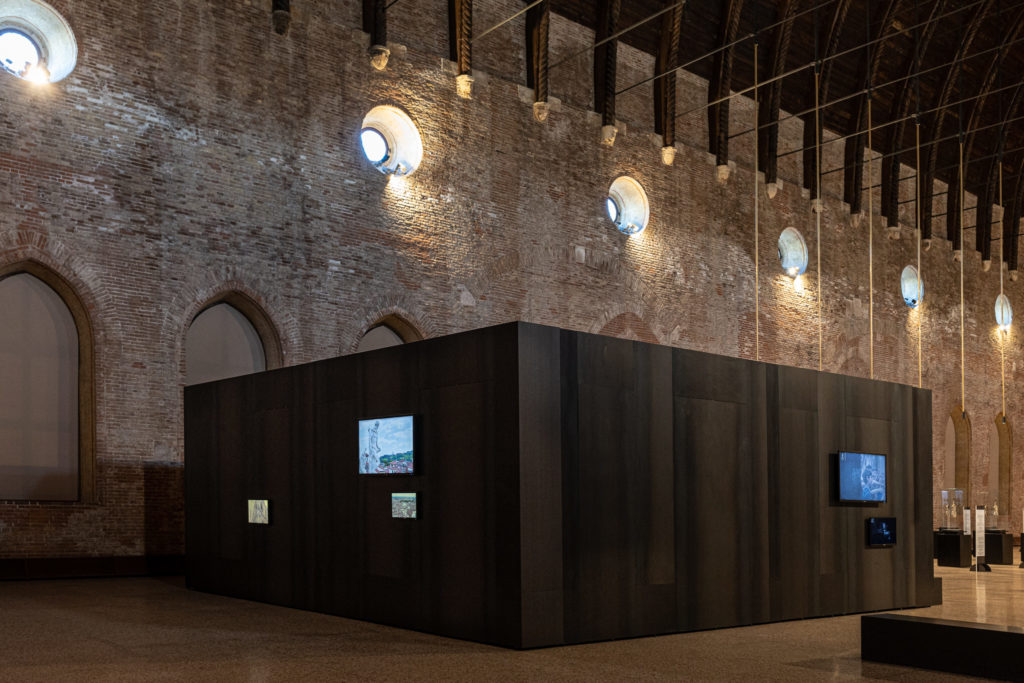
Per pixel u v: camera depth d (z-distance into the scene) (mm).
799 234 32469
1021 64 36281
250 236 19953
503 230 24406
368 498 12406
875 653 9695
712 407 12758
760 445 13422
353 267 21469
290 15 20828
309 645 10164
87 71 18125
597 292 26344
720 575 12562
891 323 35688
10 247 17031
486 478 10734
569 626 10617
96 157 18109
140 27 18844
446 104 23625
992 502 40312
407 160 23031
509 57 25281
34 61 18172
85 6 18219
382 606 12000
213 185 19531
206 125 19531
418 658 9422
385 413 12289
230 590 15070
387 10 22828
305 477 13641
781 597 13469
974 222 41094
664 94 28219
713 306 29250
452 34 23969
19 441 17656
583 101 26797
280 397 14328
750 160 31203
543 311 25062
